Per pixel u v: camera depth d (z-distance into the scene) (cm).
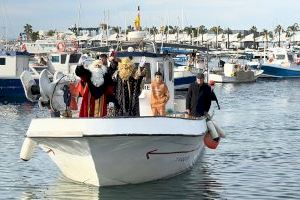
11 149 2303
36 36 11806
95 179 1597
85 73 1548
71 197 1533
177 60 6662
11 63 4669
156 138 1529
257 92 5703
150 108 1736
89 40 9412
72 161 1596
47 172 1855
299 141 2505
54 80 1683
